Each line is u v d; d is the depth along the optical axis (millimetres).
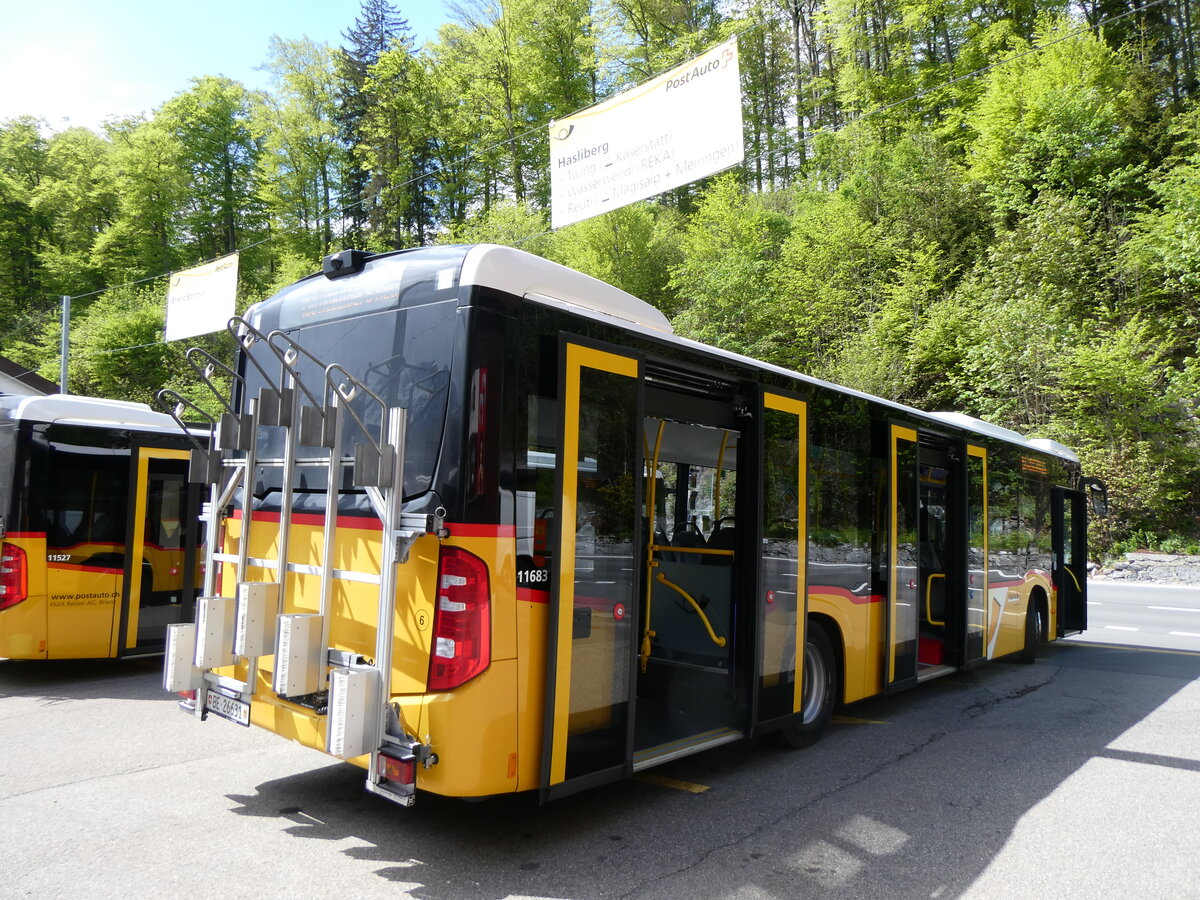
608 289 4527
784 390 5539
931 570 7934
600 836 4086
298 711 3855
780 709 5395
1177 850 4062
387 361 3990
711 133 6199
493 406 3637
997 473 8742
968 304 25250
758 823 4324
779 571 5402
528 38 42219
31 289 48781
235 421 4277
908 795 4836
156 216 45438
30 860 3654
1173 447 20719
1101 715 7000
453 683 3438
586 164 6977
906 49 40000
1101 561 20906
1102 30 32219
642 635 5871
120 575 7914
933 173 30328
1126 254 23141
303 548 4117
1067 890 3592
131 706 6770
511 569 3604
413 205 46000
